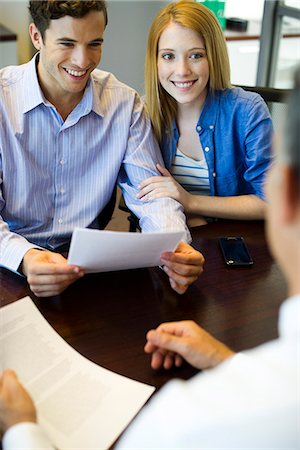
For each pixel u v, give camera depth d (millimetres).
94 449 854
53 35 1385
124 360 1037
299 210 475
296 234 487
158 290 1253
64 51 1403
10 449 764
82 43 1396
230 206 1642
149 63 1684
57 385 968
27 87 1520
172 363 1019
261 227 1579
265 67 4055
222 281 1301
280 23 3891
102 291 1237
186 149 1797
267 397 492
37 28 1419
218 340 1104
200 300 1228
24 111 1523
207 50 1612
